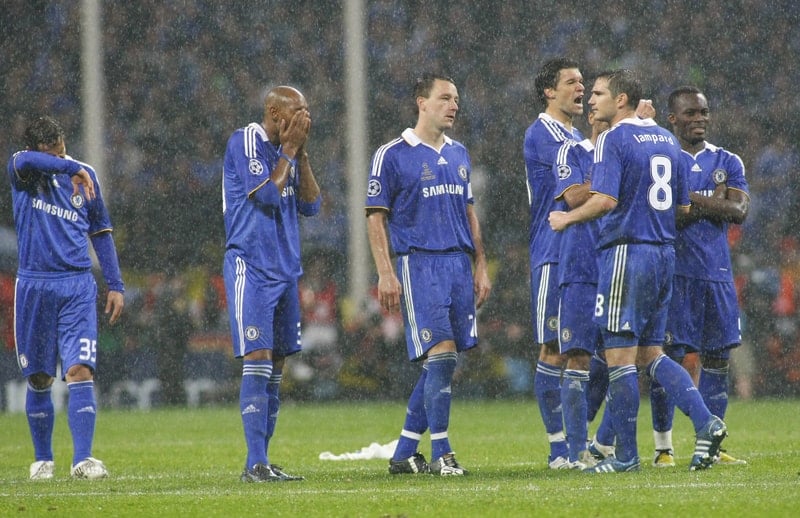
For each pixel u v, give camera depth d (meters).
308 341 69.12
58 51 88.19
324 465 31.45
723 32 84.38
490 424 49.97
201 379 68.31
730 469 25.70
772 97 82.19
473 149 84.25
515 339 68.69
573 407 27.11
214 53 89.88
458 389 68.44
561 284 27.11
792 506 19.06
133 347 67.88
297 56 90.75
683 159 26.06
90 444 28.30
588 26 86.62
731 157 29.66
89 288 28.91
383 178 27.09
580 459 27.05
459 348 27.22
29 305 28.53
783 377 65.69
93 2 78.50
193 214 84.81
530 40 86.88
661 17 85.44
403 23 89.19
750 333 65.94
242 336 25.48
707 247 29.14
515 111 85.44
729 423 47.19
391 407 63.22
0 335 64.81
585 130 84.38
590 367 29.17
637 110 28.25
